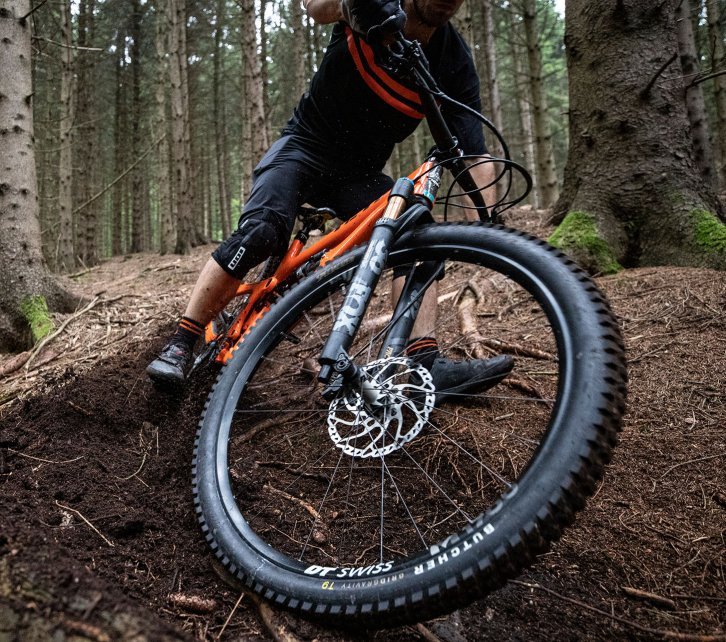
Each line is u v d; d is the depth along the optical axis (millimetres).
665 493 1708
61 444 2018
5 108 3789
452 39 1805
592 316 1190
